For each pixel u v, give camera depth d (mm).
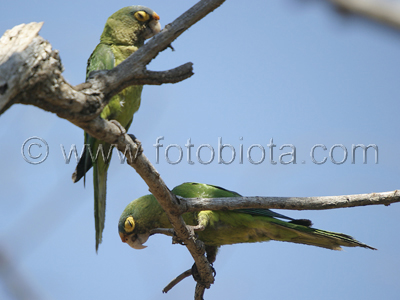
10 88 4840
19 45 5121
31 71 5059
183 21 6379
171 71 6254
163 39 6246
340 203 7355
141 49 6223
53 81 5285
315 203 7438
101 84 5934
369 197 7305
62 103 5539
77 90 5750
